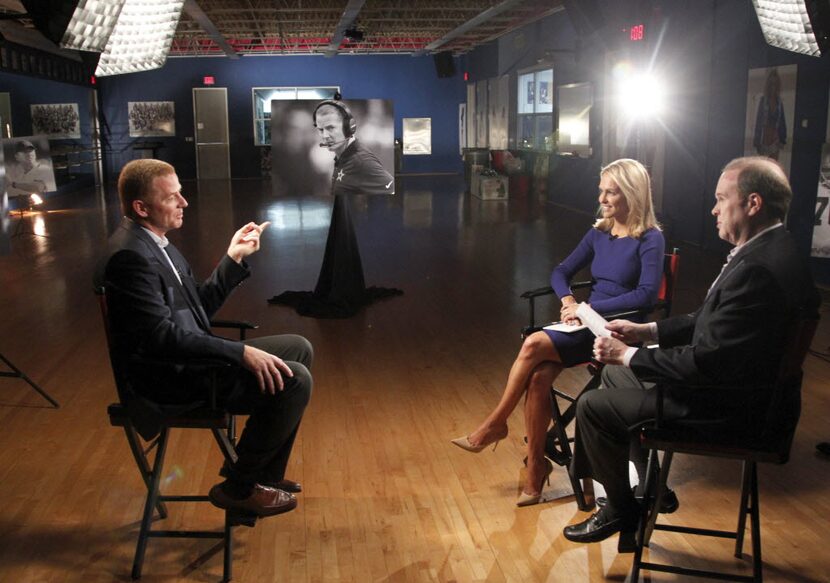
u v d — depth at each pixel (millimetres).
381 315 6289
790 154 7578
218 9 13734
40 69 14477
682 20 9422
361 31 16047
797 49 2430
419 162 22516
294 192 6371
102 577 2611
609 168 3434
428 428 3889
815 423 3918
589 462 2809
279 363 2533
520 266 8414
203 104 21250
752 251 2330
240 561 2699
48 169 12180
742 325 2242
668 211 10117
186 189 18344
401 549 2779
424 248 9688
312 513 3031
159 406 2564
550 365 3049
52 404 4207
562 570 2652
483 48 19562
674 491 3209
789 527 2922
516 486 3262
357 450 3625
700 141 9242
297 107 6250
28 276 7910
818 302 2303
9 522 2957
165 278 2654
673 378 2318
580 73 12984
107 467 3436
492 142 18938
